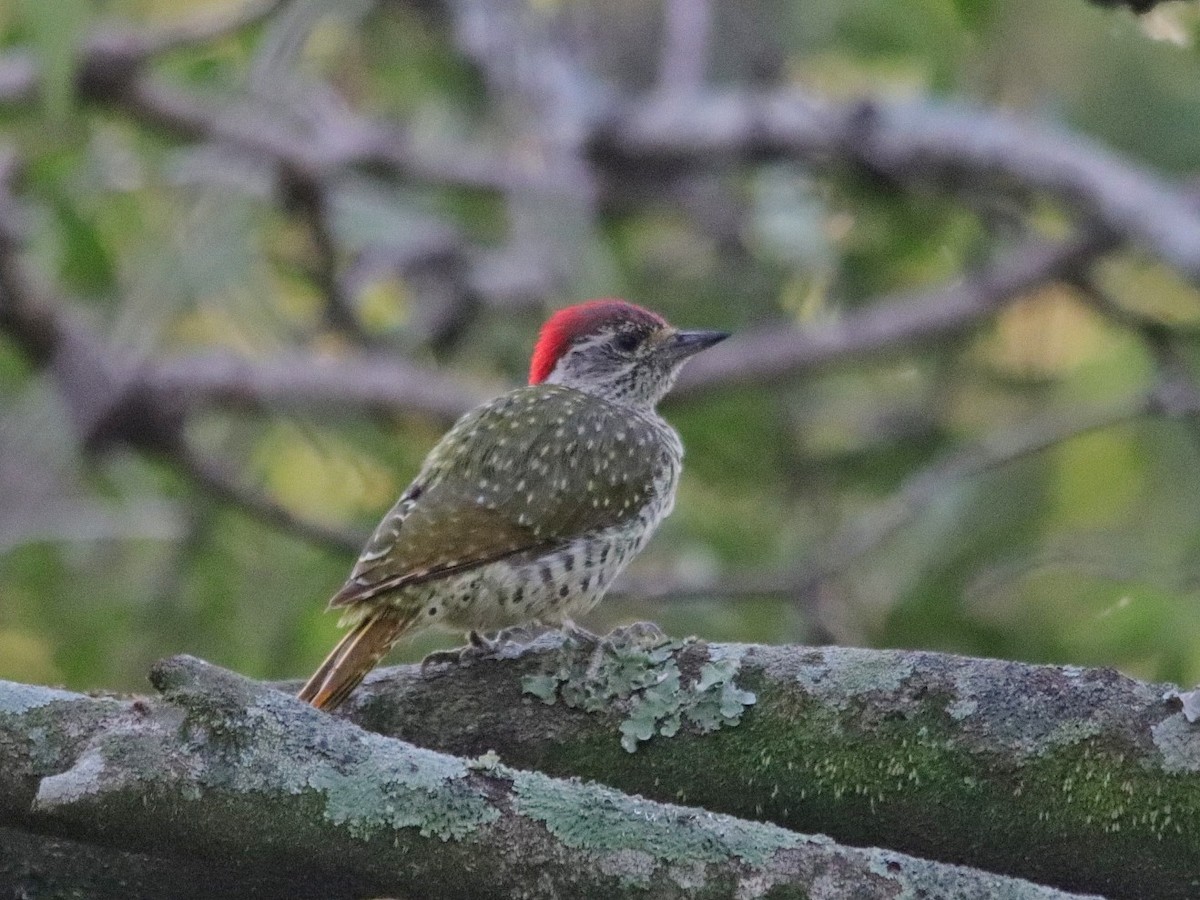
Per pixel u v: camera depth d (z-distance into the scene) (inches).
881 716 267.7
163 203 588.4
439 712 287.1
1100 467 580.7
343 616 362.0
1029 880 263.6
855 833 270.4
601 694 281.0
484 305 616.1
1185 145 607.8
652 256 650.2
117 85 567.2
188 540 543.8
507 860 251.1
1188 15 425.7
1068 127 599.2
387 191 618.2
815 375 597.6
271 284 608.1
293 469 621.3
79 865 277.0
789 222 605.0
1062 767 259.4
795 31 617.3
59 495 545.3
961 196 597.0
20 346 557.6
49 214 562.9
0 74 555.2
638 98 643.5
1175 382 557.9
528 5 597.9
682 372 590.6
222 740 253.0
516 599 359.6
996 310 601.0
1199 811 253.9
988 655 518.9
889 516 526.9
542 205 575.5
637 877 248.8
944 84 585.3
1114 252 594.6
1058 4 580.4
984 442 546.0
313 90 603.8
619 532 374.0
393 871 253.4
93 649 531.2
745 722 273.7
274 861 255.8
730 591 516.7
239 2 644.7
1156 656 501.4
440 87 638.5
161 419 554.9
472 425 378.6
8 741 257.6
